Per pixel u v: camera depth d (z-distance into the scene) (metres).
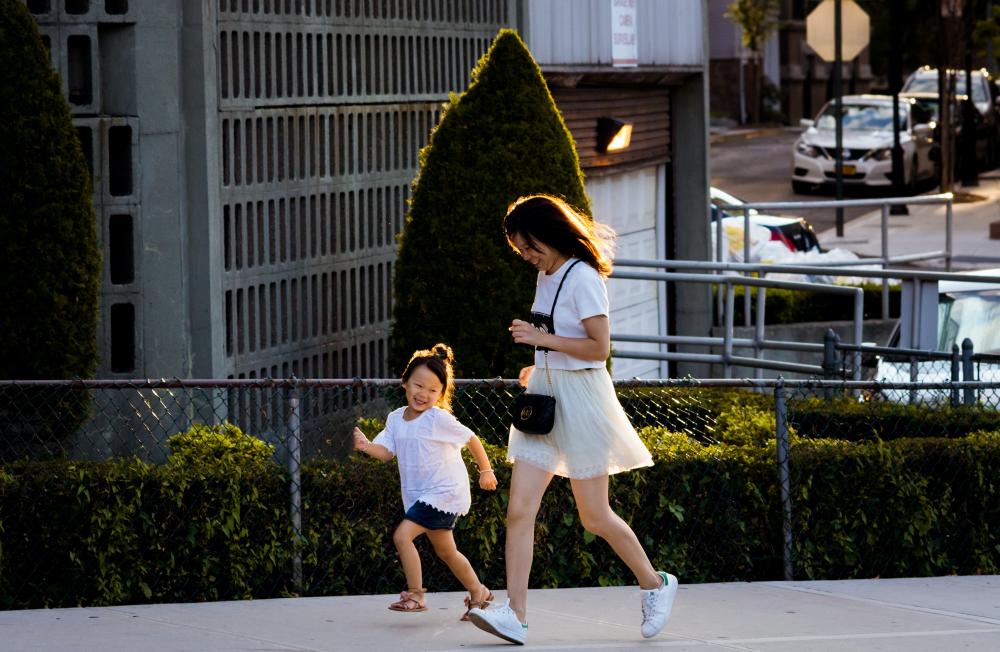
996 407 14.56
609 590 10.59
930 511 11.59
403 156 15.79
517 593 8.70
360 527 10.52
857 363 16.58
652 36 21.38
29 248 11.12
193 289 12.90
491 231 12.82
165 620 9.30
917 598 10.59
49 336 11.24
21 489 9.88
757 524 11.41
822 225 41.06
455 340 12.85
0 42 11.00
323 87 14.37
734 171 54.03
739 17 70.94
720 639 9.20
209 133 12.82
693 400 13.91
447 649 8.67
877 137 44.66
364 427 12.55
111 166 12.72
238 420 13.23
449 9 16.52
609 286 21.47
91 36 12.40
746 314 22.52
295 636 8.95
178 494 10.05
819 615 9.97
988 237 37.38
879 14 79.25
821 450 11.48
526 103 12.98
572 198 13.06
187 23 12.73
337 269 14.69
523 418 8.50
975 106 52.53
